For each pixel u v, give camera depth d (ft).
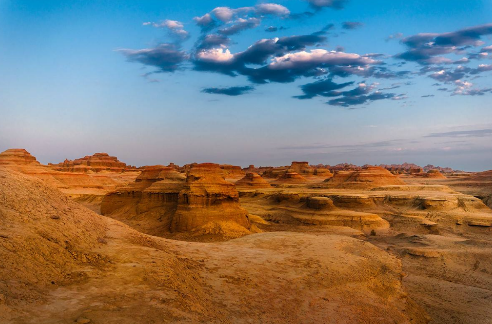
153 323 37.60
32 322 31.99
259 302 61.62
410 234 176.35
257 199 336.08
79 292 42.06
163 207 192.24
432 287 92.58
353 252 110.11
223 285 65.36
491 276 103.50
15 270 39.88
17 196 61.00
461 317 74.95
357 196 255.50
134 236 79.71
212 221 153.48
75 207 80.38
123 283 47.50
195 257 79.92
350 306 69.26
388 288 85.30
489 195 291.99
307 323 58.18
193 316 43.29
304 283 76.02
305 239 120.37
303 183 439.63
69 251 53.11
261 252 96.99
